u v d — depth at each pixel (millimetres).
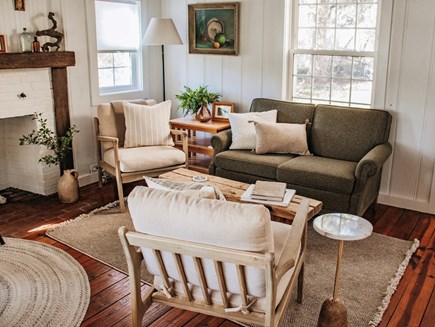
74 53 4348
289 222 3193
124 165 3900
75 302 2670
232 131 4273
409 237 3506
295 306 2625
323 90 4488
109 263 3111
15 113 4016
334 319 2205
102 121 4332
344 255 3209
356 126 3977
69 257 3193
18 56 3842
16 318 2518
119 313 2570
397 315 2541
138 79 5262
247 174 3957
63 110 4395
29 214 3973
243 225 1744
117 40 4930
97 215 3930
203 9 4891
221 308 2014
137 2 5020
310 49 4461
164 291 2115
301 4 4430
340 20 4246
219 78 5008
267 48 4582
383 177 4152
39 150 4305
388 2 3795
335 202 3521
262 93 4738
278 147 4043
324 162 3822
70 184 4203
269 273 1764
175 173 3551
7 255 3229
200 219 1812
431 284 2850
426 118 3844
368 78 4191
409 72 3838
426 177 3947
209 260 1902
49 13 4102
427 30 3688
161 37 4680
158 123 4344
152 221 1912
